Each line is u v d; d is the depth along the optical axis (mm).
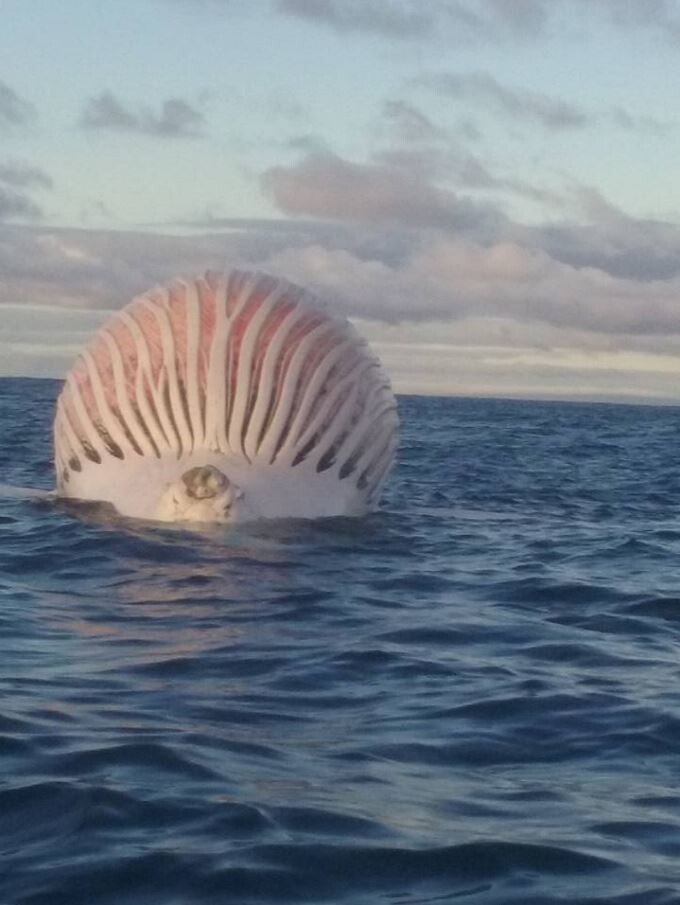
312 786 6973
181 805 6613
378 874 5949
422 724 8172
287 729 7969
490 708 8508
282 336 14453
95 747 7426
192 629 10250
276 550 13188
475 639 10375
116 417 14695
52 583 11711
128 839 6219
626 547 15234
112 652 9539
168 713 8156
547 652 10070
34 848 6129
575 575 13211
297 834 6312
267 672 9172
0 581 11766
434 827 6469
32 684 8672
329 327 14773
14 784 6848
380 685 8977
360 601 11492
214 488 13938
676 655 10141
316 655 9633
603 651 10148
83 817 6453
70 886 5750
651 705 8656
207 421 14453
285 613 10891
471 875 5961
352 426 14844
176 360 14438
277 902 5672
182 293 14695
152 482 14430
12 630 10070
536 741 7941
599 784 7223
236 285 14719
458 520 16875
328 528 14352
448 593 12047
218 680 8945
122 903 5625
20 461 23656
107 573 12062
